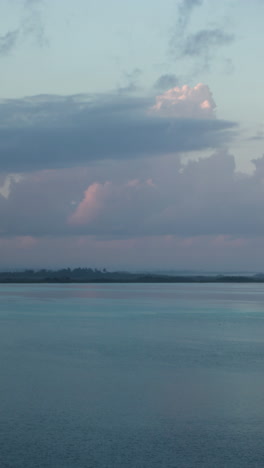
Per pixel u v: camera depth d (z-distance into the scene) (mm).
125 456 19922
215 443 21297
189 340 51469
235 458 19828
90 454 20094
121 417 24438
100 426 23203
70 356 41250
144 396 28172
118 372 34594
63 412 25141
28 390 29312
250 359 40188
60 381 31688
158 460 19594
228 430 22797
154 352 43531
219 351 44250
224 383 31438
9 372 34469
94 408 25828
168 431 22672
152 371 35156
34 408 25766
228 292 187125
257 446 21031
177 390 29594
